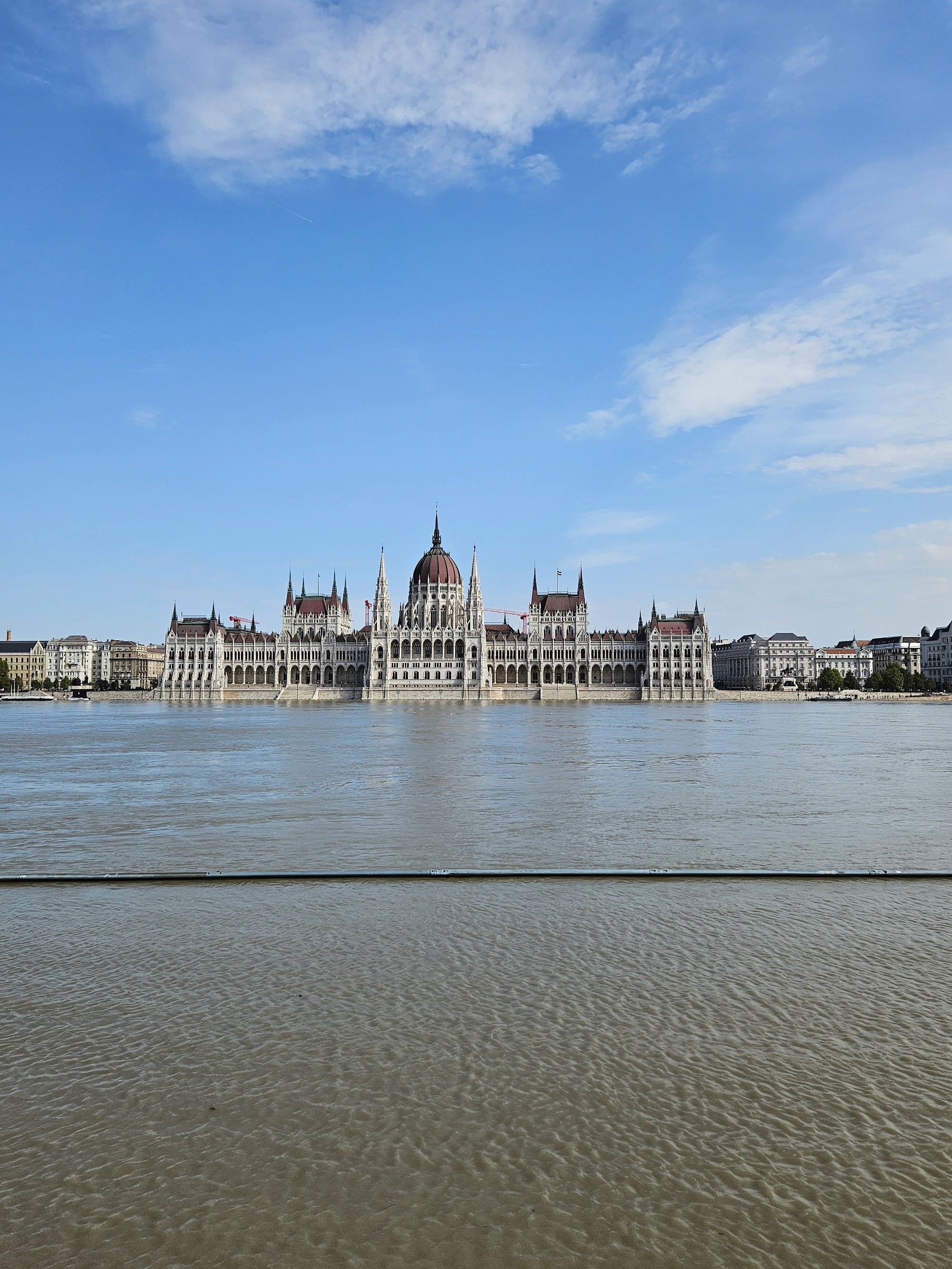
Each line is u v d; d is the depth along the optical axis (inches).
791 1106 539.2
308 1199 454.0
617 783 2188.7
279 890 1074.7
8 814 1701.5
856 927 911.7
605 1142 502.0
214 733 4559.5
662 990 726.5
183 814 1697.8
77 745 3673.7
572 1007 689.0
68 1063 595.2
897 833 1465.3
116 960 808.3
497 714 7337.6
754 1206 449.1
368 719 6407.5
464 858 1259.8
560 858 1259.2
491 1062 593.9
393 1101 544.7
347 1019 666.2
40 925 924.0
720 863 1229.1
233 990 729.0
